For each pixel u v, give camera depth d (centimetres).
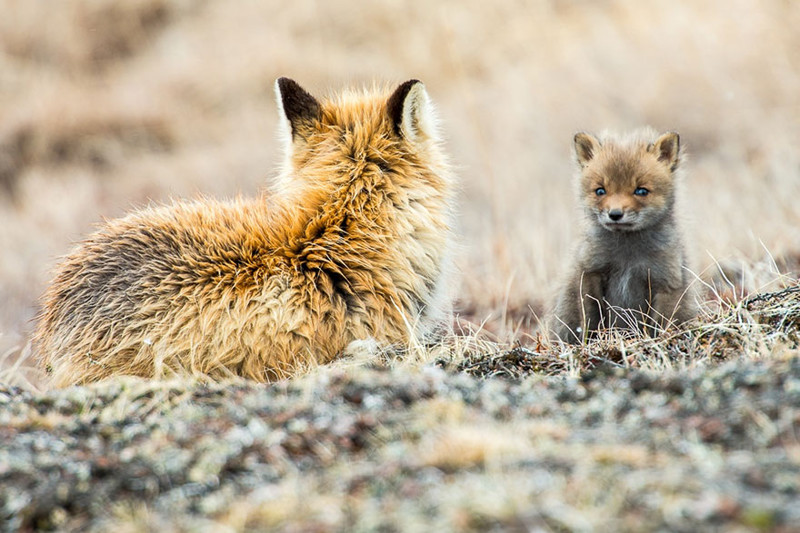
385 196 1062
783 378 675
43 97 3178
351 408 702
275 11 3509
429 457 582
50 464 639
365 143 1070
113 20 3594
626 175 1147
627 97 2631
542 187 2319
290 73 3206
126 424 727
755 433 602
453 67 3111
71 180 2841
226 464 625
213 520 553
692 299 1199
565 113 2659
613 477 535
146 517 568
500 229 1825
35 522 584
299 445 643
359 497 551
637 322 1106
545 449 585
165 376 946
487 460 568
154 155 2980
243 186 2667
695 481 525
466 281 1689
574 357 909
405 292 1041
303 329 970
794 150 2031
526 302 1557
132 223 1039
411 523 508
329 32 3397
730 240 1579
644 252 1164
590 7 3291
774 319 966
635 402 682
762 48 2539
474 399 713
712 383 693
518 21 3262
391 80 3106
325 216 1026
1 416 742
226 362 959
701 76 2542
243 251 995
